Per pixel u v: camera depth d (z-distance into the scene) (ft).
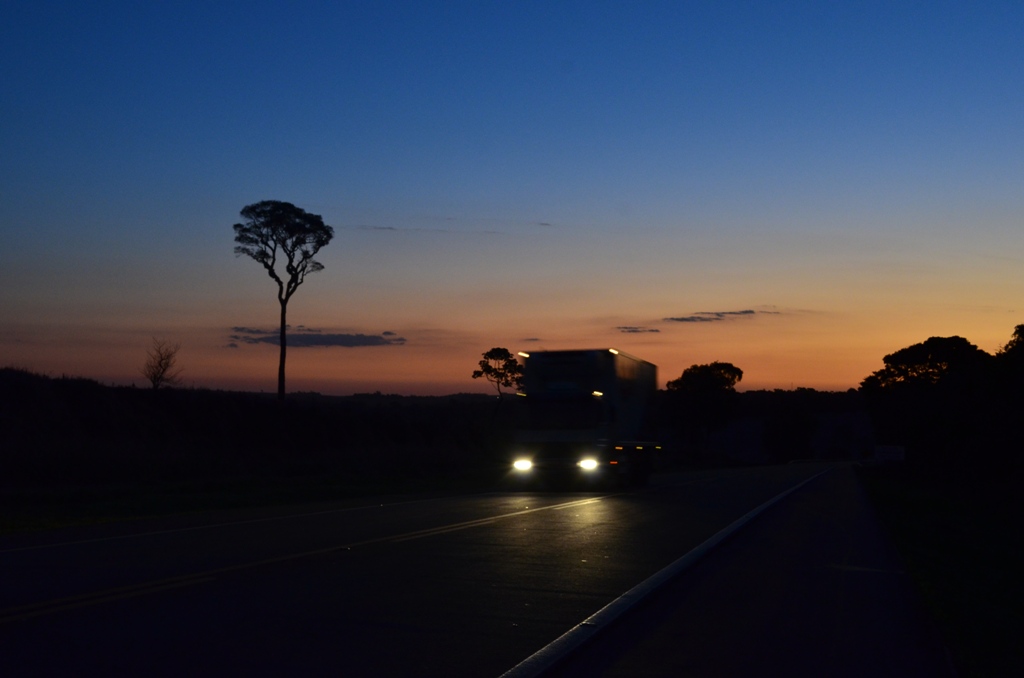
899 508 95.71
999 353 155.63
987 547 66.49
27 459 100.01
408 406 299.79
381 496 91.50
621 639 27.71
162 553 43.29
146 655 24.12
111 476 104.06
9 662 23.25
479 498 87.30
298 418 177.27
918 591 37.99
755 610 32.71
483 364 240.12
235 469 121.19
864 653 26.53
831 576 41.37
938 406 183.42
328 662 23.80
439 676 22.68
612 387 99.55
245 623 28.14
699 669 24.36
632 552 46.83
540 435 98.48
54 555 42.39
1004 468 138.41
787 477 160.04
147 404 152.46
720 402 365.40
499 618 29.53
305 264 222.28
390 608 30.86
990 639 29.27
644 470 118.93
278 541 48.55
